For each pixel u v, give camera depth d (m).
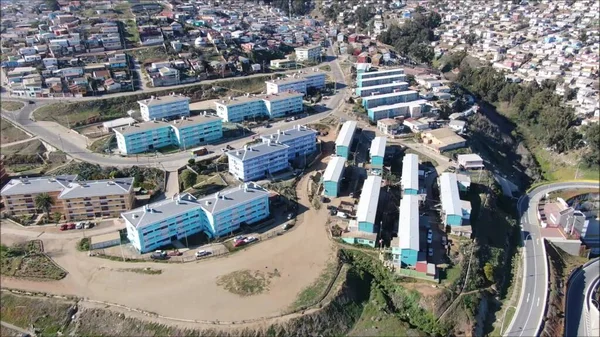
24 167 196.38
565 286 146.88
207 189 170.88
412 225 142.00
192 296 122.06
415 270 132.62
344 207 160.75
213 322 113.44
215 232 144.88
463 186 174.12
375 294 128.50
